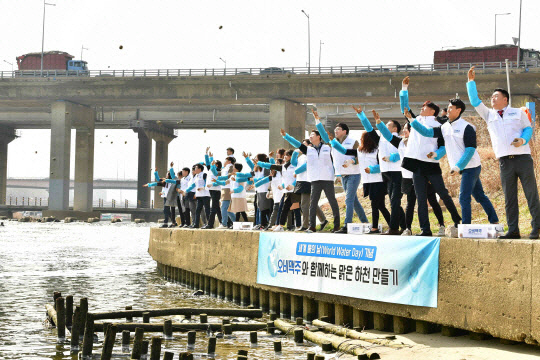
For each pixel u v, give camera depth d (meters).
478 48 72.25
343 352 10.51
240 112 101.25
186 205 22.34
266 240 14.40
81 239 49.06
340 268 11.75
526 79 67.31
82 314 11.63
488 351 8.88
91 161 97.06
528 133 9.37
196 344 11.81
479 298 8.99
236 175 19.12
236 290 16.30
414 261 10.12
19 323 13.98
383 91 73.75
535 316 8.16
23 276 23.17
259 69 79.25
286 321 13.39
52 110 88.75
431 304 9.77
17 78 86.62
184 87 81.62
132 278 22.86
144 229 73.50
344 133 14.05
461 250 9.30
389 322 11.18
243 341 12.02
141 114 105.62
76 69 91.75
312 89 76.62
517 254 8.44
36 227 73.44
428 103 10.98
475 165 10.55
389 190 12.36
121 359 10.74
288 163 16.16
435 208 11.76
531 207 9.45
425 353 9.34
